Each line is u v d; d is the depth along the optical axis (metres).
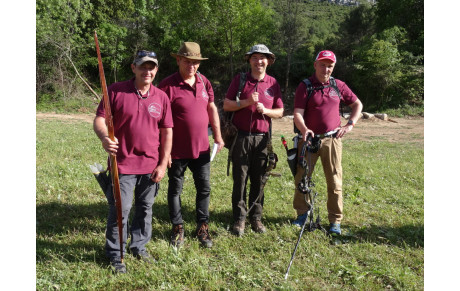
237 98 3.87
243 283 3.07
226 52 32.06
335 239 3.99
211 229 4.15
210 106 3.93
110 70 30.86
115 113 3.18
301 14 36.47
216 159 7.62
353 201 5.17
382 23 33.19
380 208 4.97
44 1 24.83
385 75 25.36
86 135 11.48
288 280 3.13
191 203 4.97
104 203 4.90
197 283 3.06
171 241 3.76
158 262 3.33
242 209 4.07
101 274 3.14
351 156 8.37
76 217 4.43
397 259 3.56
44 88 25.11
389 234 4.09
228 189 5.59
